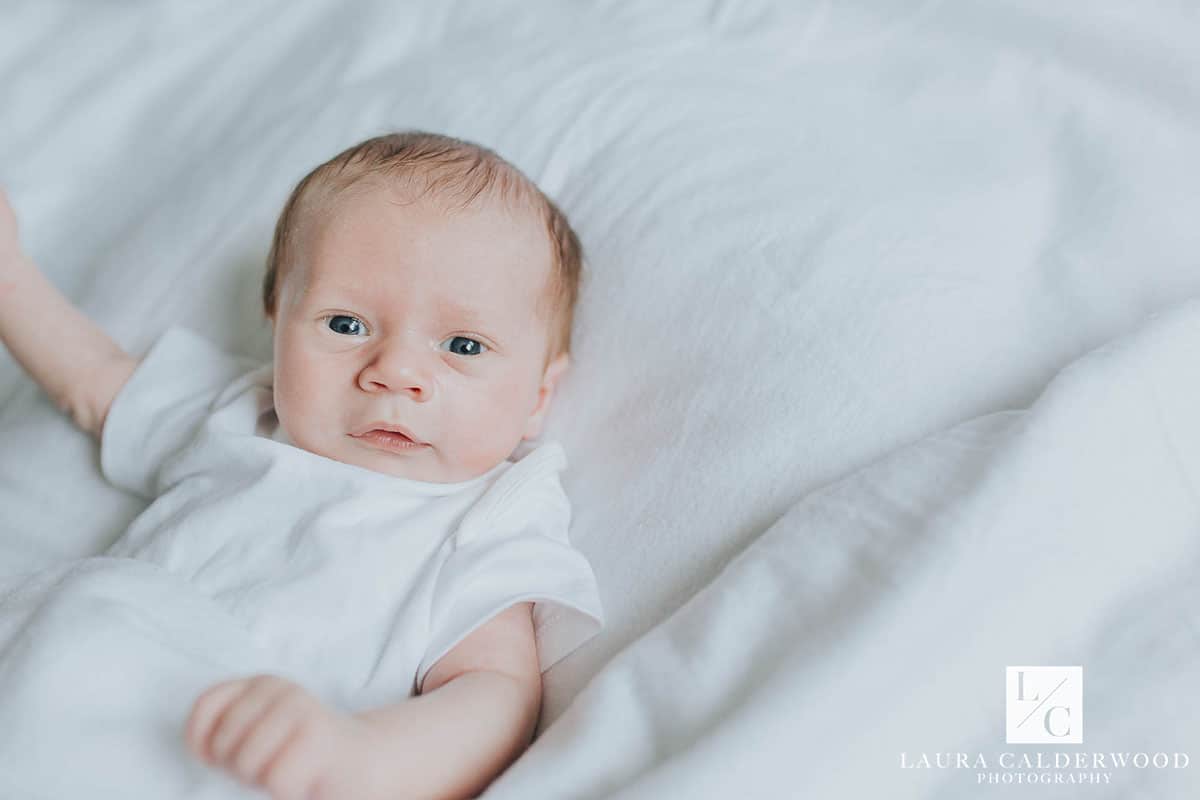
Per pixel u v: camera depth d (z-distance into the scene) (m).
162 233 1.21
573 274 1.04
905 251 1.03
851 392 0.92
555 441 1.01
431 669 0.82
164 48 1.42
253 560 0.87
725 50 1.33
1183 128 1.16
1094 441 0.76
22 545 1.00
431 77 1.31
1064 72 1.24
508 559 0.86
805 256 1.02
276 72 1.41
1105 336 0.96
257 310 1.15
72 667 0.70
